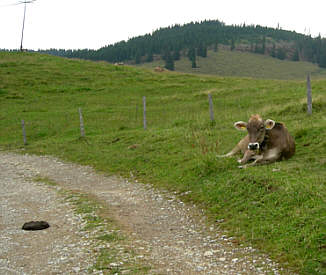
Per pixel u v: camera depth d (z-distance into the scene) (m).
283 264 6.28
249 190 9.28
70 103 35.78
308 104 16.84
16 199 11.68
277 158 11.34
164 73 55.22
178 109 27.97
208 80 45.84
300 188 8.48
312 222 7.02
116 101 35.31
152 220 9.09
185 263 6.59
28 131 26.73
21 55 63.31
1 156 20.48
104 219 9.10
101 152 17.75
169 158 14.27
